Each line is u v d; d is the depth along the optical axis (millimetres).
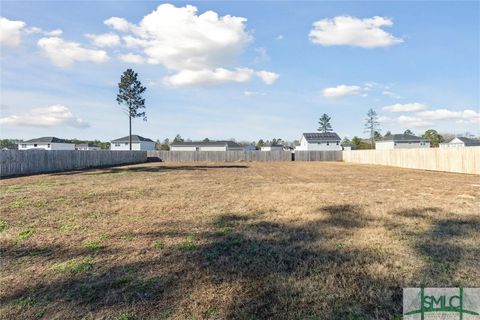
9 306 2604
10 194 8484
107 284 2990
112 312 2488
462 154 16812
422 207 6461
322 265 3371
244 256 3684
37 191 9109
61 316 2441
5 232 4773
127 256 3734
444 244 3994
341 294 2729
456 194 8461
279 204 6930
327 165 27203
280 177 14539
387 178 13875
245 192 8969
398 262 3406
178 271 3271
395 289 2814
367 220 5367
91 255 3783
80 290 2873
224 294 2764
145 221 5445
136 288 2898
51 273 3264
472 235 4379
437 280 2967
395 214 5809
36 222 5387
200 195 8375
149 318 2400
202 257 3670
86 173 16844
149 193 8773
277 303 2600
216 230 4832
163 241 4309
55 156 19750
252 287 2889
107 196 8188
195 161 37969
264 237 4418
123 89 40656
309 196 8055
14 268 3404
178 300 2668
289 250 3863
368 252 3744
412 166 21953
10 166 15727
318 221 5320
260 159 39094
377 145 55031
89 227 5059
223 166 25688
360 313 2436
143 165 27344
